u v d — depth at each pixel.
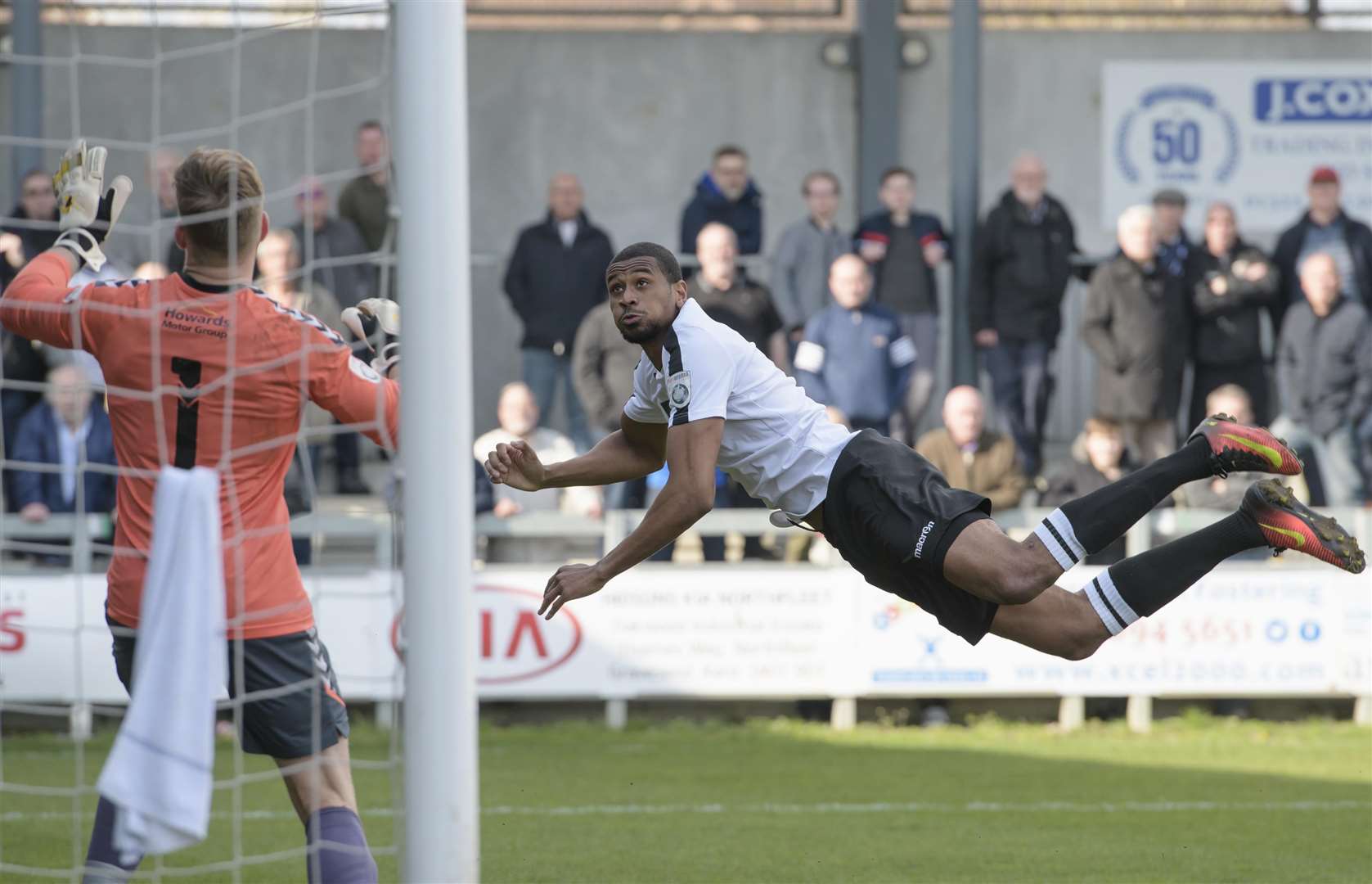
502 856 21.02
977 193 42.47
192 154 13.64
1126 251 37.50
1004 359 39.00
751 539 37.06
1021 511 34.41
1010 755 30.56
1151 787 26.98
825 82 48.25
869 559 15.53
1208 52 47.81
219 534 12.38
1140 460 37.50
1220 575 33.88
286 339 13.57
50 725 32.56
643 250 15.39
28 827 23.27
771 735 33.06
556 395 41.62
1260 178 46.06
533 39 47.91
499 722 34.94
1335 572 33.94
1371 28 47.50
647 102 48.12
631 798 25.77
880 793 26.28
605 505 37.44
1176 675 33.78
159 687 11.71
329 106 45.62
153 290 13.69
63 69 44.38
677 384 15.16
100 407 33.56
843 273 36.28
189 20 45.03
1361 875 19.88
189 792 11.63
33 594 31.39
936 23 47.69
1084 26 48.06
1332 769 28.97
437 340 12.39
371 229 38.56
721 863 20.59
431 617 12.36
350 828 13.50
